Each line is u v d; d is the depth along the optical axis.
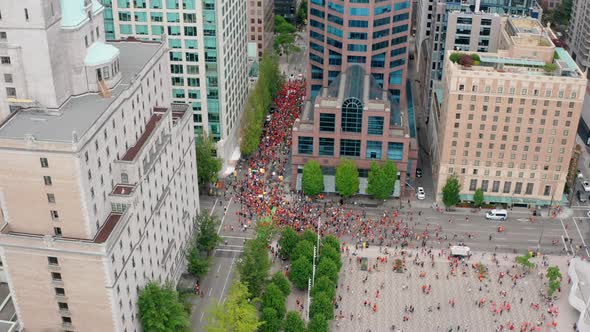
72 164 108.00
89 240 115.06
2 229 116.19
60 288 118.56
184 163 159.75
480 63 188.88
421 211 195.00
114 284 116.81
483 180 194.62
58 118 116.88
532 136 185.25
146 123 140.62
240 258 171.25
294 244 167.75
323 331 139.38
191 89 196.50
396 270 170.25
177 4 183.50
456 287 165.25
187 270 163.88
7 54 115.31
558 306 159.62
